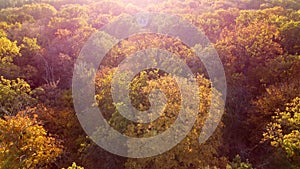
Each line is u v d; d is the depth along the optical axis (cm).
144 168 1823
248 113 2366
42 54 3538
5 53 3269
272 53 2758
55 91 2900
